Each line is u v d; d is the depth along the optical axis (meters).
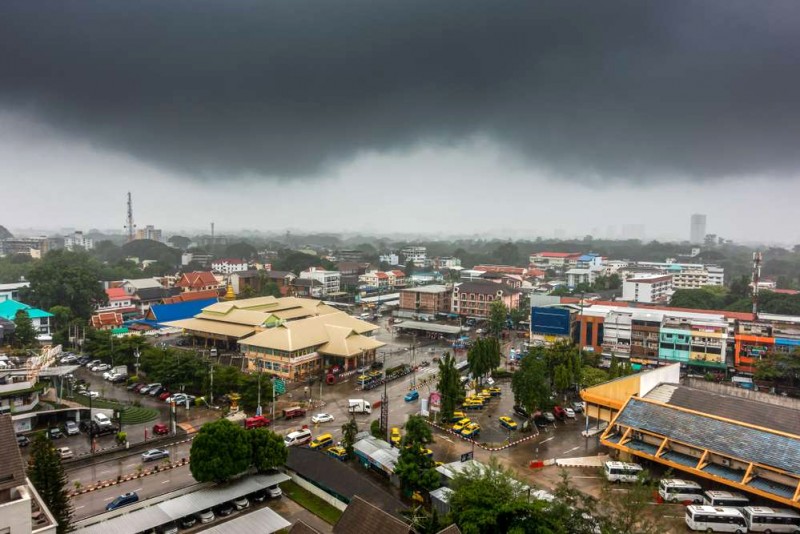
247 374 88.81
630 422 64.94
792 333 109.19
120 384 94.94
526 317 155.38
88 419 76.81
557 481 58.94
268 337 105.31
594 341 120.00
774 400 76.56
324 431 73.50
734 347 111.50
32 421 72.00
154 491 54.88
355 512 41.97
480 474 48.25
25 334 110.62
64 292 149.25
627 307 140.25
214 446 52.56
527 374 77.12
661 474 60.97
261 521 47.84
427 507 52.16
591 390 73.38
